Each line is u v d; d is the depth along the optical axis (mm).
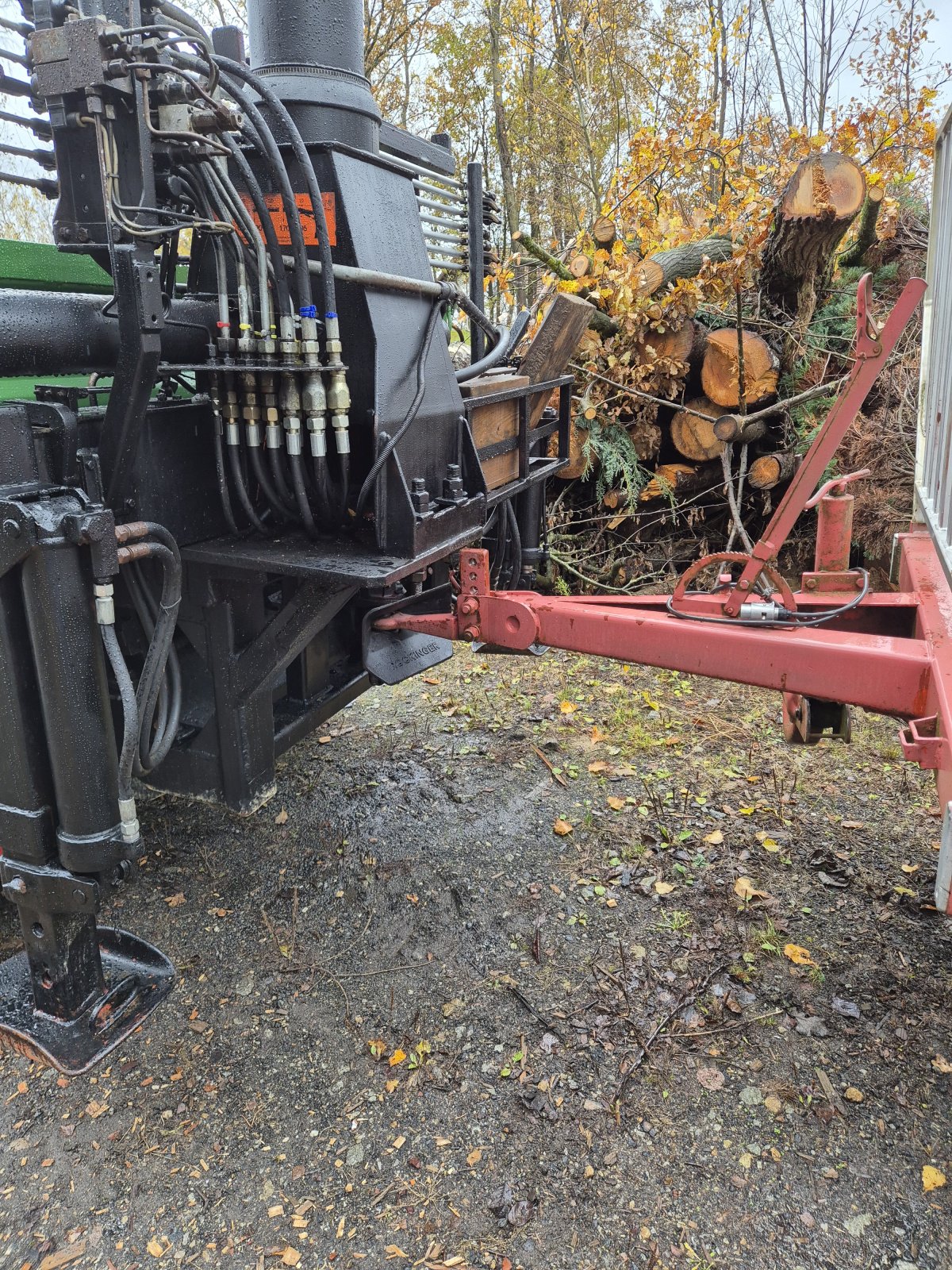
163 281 2322
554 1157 1867
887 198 5695
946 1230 1706
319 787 3289
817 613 2420
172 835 2973
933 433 2844
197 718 2887
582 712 3934
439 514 2400
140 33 1806
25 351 2004
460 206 3809
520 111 13547
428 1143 1906
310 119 2406
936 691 1928
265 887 2732
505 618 2641
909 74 11383
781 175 5551
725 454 5195
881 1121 1934
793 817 3076
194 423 2369
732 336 5059
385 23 12312
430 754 3562
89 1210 1787
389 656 3250
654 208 6094
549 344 3465
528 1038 2164
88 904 1911
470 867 2822
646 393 5246
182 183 2100
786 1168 1835
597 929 2539
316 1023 2223
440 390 2609
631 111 13117
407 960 2434
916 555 2854
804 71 12750
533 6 12680
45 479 1935
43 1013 2123
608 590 5453
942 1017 2207
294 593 2725
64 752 1837
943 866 1679
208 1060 2123
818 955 2422
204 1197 1807
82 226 1915
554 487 5488
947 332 2574
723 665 2277
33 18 1896
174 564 2027
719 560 2314
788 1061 2090
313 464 2281
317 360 2123
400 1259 1681
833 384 4980
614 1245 1691
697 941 2482
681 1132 1917
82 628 1797
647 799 3207
